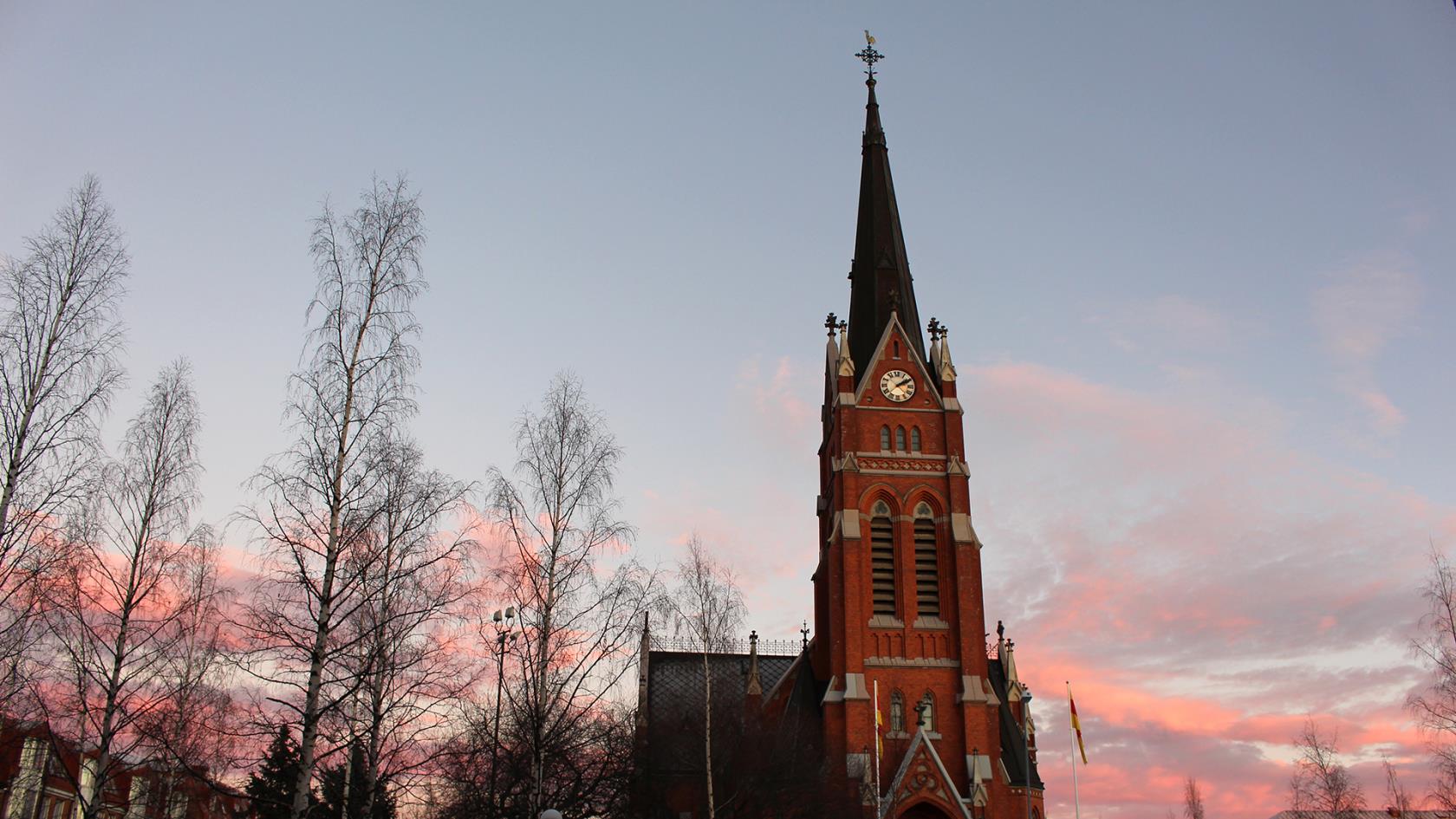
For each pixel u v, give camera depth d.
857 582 79.44
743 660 94.38
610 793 56.91
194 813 54.75
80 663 38.62
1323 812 97.06
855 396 85.75
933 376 88.50
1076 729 70.00
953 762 76.00
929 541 82.50
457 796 55.09
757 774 68.00
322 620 36.22
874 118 102.12
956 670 78.31
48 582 38.16
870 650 78.69
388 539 39.72
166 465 42.53
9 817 45.81
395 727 40.75
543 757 45.00
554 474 46.72
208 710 42.97
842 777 69.94
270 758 41.47
